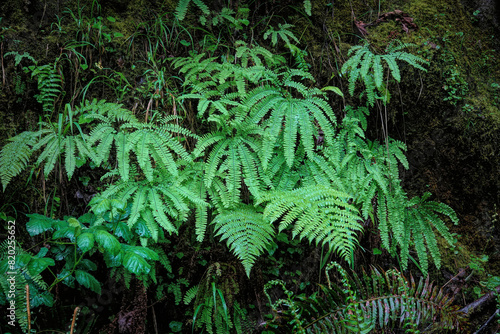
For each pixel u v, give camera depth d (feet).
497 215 12.53
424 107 11.99
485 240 12.35
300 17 12.14
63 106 9.62
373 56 10.47
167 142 8.86
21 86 9.27
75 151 9.37
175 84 10.56
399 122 11.99
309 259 11.04
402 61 11.82
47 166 8.04
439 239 12.07
